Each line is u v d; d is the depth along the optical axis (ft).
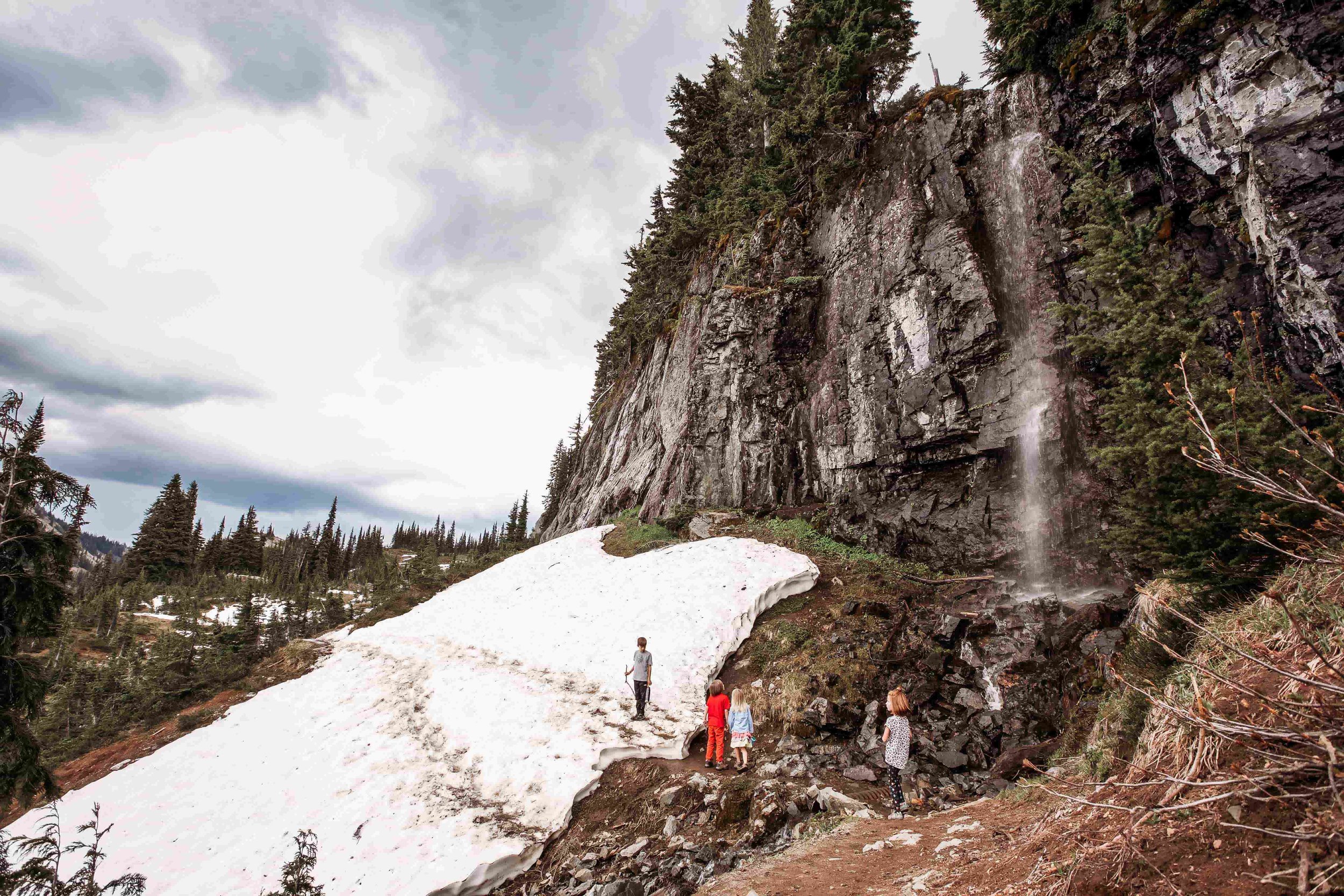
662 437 99.55
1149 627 23.48
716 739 35.60
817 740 36.99
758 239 89.04
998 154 59.93
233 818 38.96
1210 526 21.47
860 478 65.21
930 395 58.03
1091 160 51.62
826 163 81.00
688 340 100.58
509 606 68.08
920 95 77.77
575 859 29.40
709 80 128.06
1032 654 39.93
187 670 86.22
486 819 33.45
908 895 15.74
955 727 36.32
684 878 24.91
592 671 48.19
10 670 39.06
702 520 75.41
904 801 27.32
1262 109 37.45
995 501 52.29
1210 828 9.87
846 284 72.49
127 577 247.09
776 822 27.40
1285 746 8.93
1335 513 9.00
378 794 37.55
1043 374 51.26
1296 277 35.78
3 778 37.52
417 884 28.76
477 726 43.21
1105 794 14.15
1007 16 58.75
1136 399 28.32
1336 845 7.64
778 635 48.60
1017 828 17.89
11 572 39.68
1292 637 12.52
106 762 57.47
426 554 157.48
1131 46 47.16
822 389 72.90
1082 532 46.01
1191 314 32.22
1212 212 42.50
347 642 72.33
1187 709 12.67
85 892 19.16
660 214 141.18
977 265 57.72
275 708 57.11
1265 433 22.06
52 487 42.34
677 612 53.01
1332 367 34.63
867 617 48.19
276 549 386.32
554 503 165.99
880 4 75.61
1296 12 36.19
